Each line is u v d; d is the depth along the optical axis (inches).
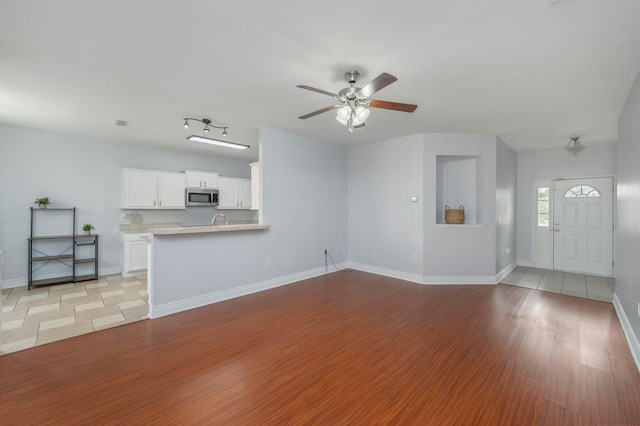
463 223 186.9
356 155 221.5
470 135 183.0
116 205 208.7
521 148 223.5
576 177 219.1
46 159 181.8
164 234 132.5
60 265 189.3
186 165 242.1
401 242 195.8
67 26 75.9
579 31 77.0
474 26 75.5
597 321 125.4
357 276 202.2
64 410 71.1
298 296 160.1
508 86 111.3
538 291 169.3
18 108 139.9
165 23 74.9
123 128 175.0
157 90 117.4
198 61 94.6
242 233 161.8
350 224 226.7
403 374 87.1
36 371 87.8
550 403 73.6
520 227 242.4
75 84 112.0
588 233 214.7
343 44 84.4
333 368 90.4
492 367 90.4
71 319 127.6
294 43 84.1
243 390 79.5
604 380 83.1
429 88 113.3
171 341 107.7
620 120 138.6
